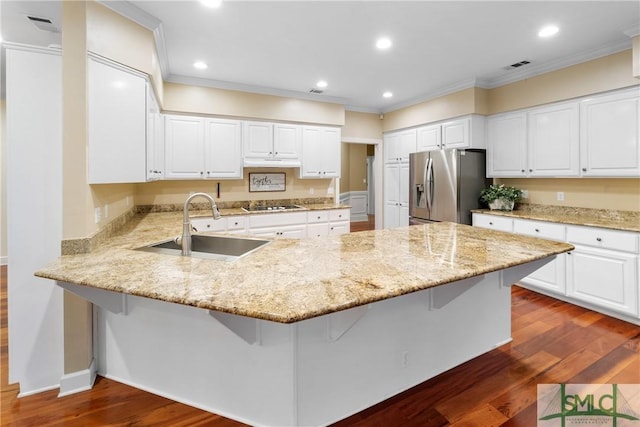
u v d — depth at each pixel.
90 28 1.93
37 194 1.88
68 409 1.75
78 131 1.87
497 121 4.16
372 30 2.78
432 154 4.49
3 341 2.48
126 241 2.18
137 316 1.84
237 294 1.16
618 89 3.07
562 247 1.92
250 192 4.73
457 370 2.13
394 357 1.85
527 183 4.12
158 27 2.59
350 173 9.05
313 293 1.17
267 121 4.52
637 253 2.71
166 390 1.80
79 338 1.91
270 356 1.52
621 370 2.14
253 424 1.59
